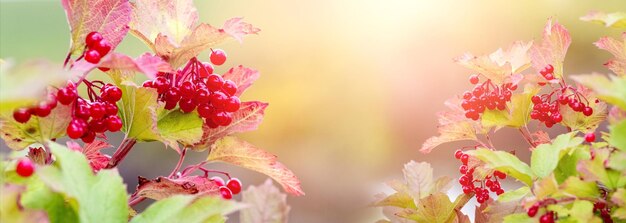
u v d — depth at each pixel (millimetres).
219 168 5023
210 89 1022
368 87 6605
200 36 1001
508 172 1038
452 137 1161
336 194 4488
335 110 6438
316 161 5324
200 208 918
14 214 884
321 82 6859
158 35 1008
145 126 1003
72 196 901
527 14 5949
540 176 1028
